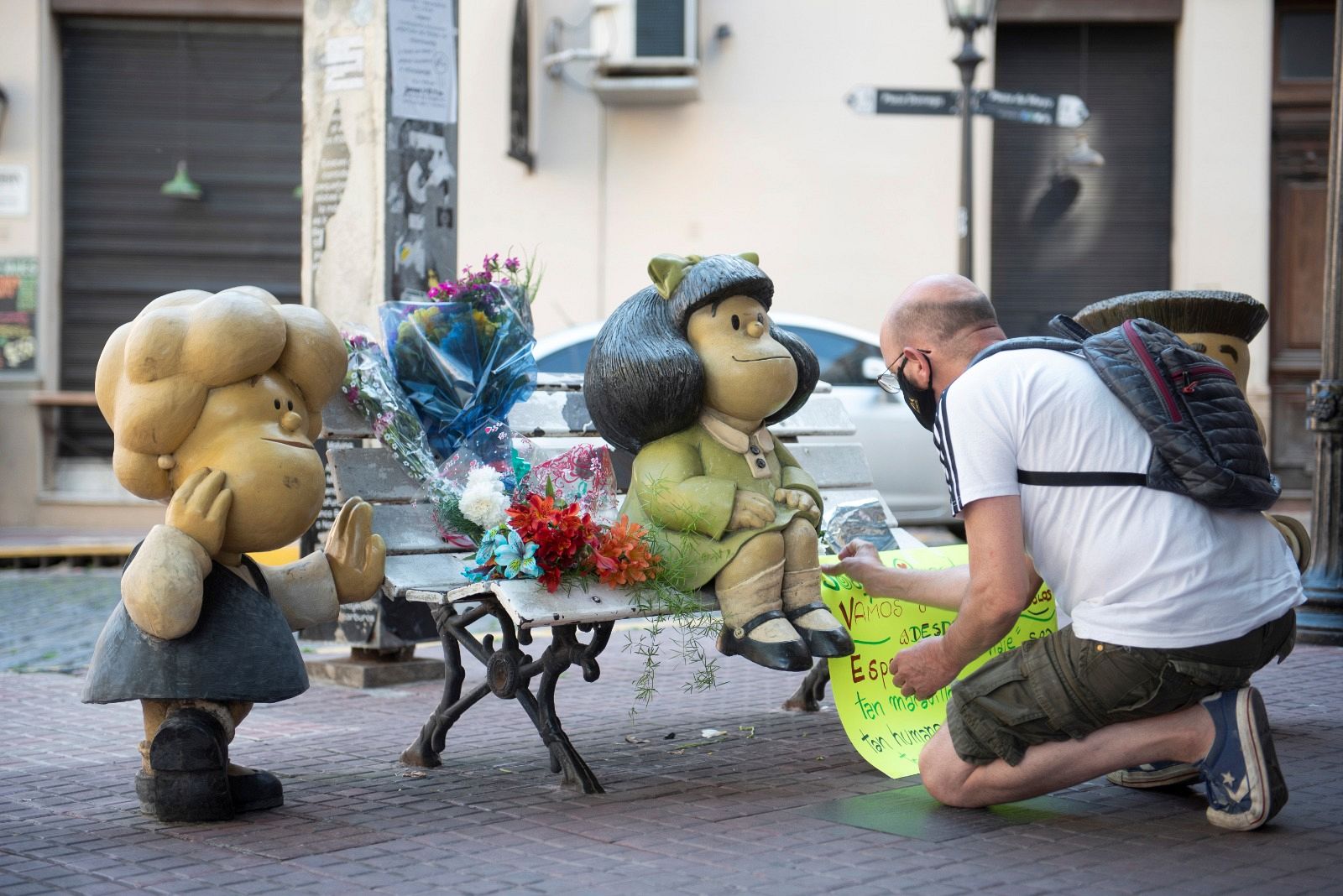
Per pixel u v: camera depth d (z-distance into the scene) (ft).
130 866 10.46
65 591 32.17
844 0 43.57
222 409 11.48
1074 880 9.89
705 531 12.89
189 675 11.26
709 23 43.68
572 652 12.77
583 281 43.83
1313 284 44.55
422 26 20.63
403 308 15.08
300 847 10.93
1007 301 45.50
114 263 46.65
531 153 43.65
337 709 17.44
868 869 10.21
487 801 12.43
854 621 14.23
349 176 20.47
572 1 43.21
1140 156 45.11
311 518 11.87
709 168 43.80
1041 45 45.01
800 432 17.70
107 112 46.42
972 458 10.95
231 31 46.39
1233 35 43.19
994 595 10.84
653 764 13.98
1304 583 23.45
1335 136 23.86
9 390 45.06
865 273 43.83
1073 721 11.13
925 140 43.73
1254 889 9.65
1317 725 15.79
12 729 16.24
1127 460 10.89
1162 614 10.67
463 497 12.92
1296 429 44.83
